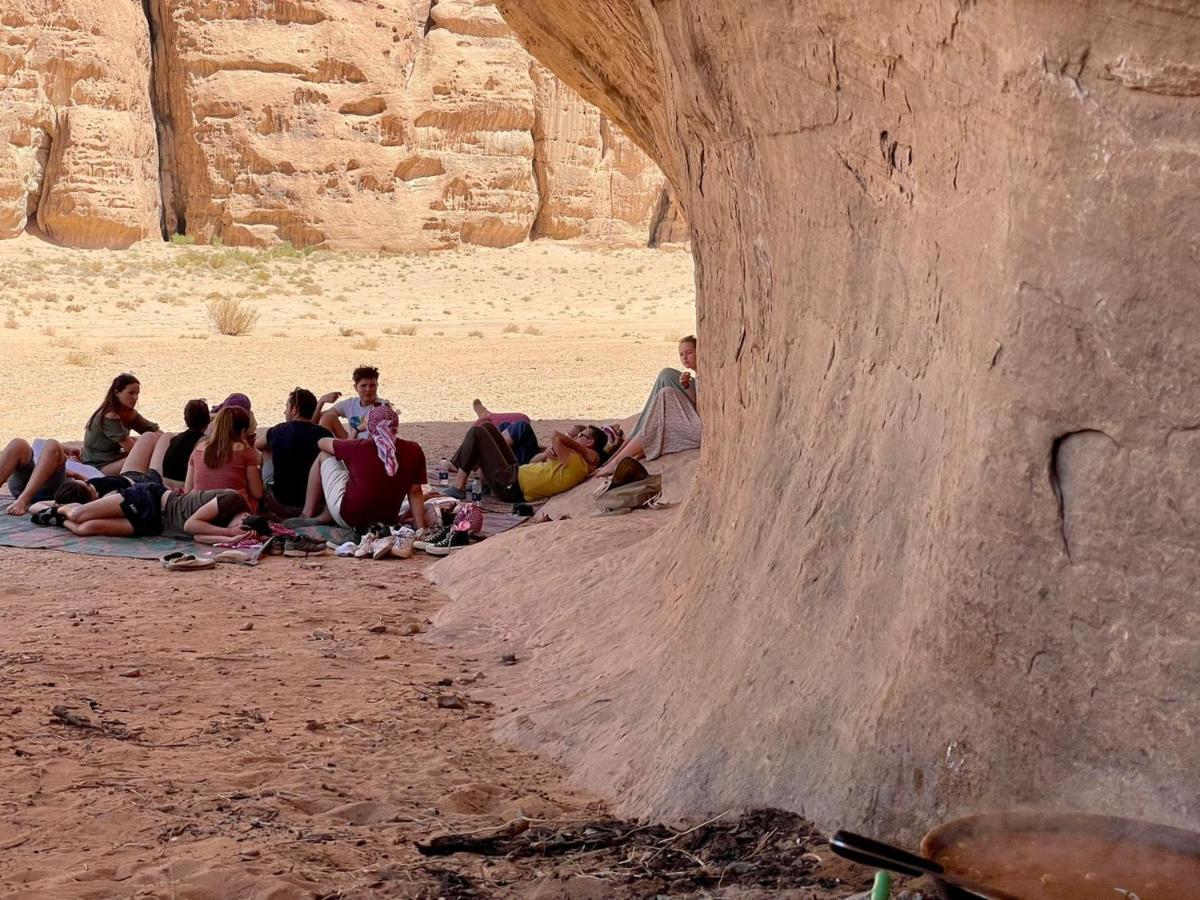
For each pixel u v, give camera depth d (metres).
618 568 7.01
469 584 8.08
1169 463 2.70
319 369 23.75
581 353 27.50
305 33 49.84
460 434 16.27
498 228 53.06
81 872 3.49
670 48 5.07
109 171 45.25
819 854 3.15
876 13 3.38
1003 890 2.06
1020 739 2.92
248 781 4.43
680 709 4.26
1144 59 2.62
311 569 8.94
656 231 57.78
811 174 4.18
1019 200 2.91
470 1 53.38
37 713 5.24
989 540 2.98
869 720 3.27
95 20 44.94
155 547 9.45
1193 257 2.62
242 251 47.56
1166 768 2.70
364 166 50.50
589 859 3.48
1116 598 2.79
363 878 3.44
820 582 3.81
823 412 4.09
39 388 20.33
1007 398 2.94
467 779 4.47
